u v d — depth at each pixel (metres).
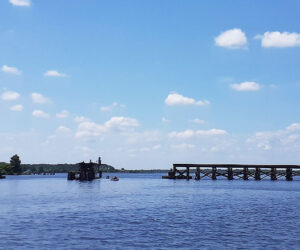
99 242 34.56
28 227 42.75
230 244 33.81
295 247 32.69
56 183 176.62
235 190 116.12
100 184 167.25
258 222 47.06
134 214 55.19
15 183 179.38
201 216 52.97
